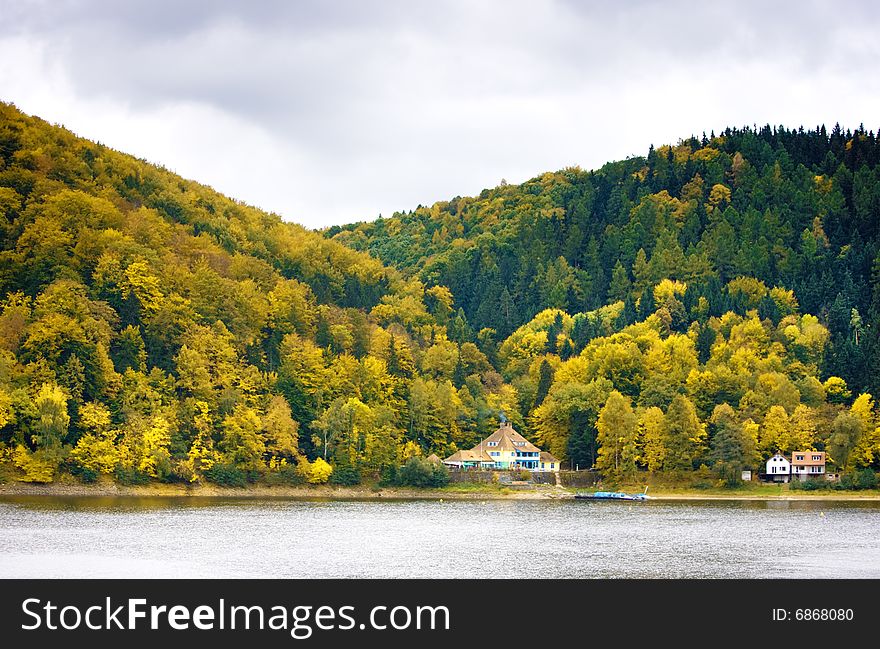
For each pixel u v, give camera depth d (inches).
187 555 5226.4
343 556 5305.1
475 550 5585.6
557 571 4945.9
